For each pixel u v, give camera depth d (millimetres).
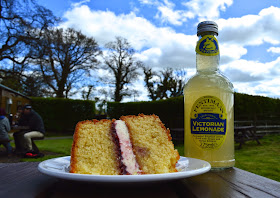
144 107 15016
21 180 972
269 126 10641
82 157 1143
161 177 744
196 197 719
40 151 7223
